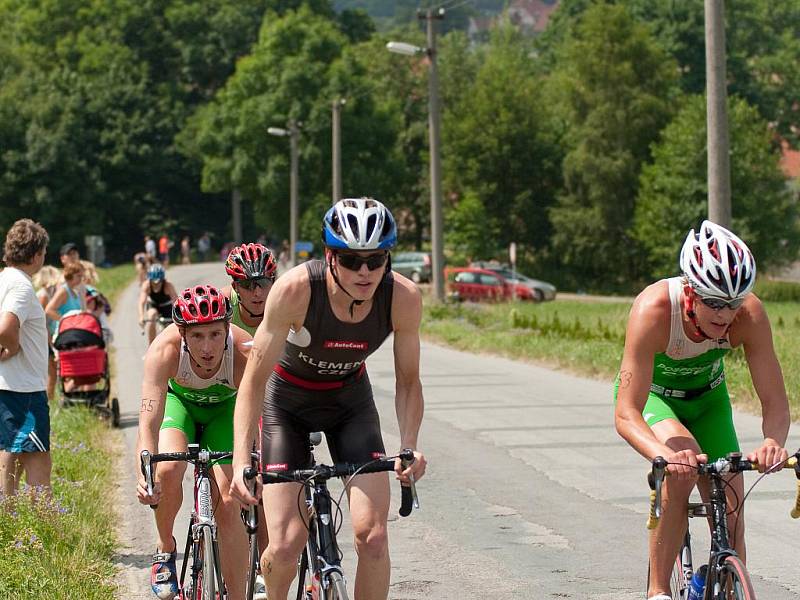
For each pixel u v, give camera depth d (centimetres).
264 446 637
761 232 7081
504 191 8819
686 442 619
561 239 8250
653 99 7962
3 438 930
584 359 2295
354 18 12138
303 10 9325
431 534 964
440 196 4103
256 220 9381
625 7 8288
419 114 10275
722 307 593
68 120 9925
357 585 598
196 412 726
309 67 8956
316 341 605
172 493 709
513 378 2166
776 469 568
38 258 938
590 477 1200
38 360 938
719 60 2036
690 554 647
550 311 4250
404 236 9756
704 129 7169
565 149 8712
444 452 1355
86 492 1059
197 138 9356
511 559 880
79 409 1558
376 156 9175
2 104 9912
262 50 9194
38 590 749
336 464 597
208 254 10100
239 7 11262
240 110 8994
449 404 1780
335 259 580
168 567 722
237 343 709
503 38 11931
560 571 844
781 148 9431
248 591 669
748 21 10400
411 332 616
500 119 8656
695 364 641
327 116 8862
